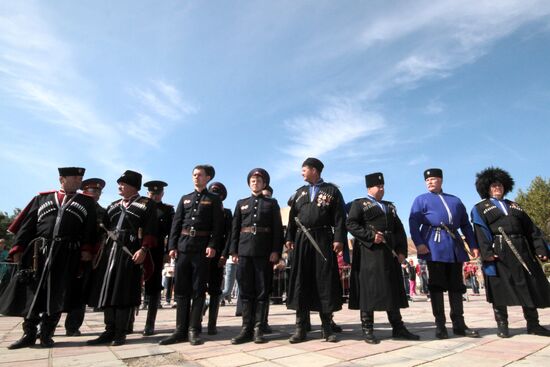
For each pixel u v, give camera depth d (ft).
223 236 18.19
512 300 14.35
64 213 15.14
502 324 14.57
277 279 35.01
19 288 14.42
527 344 12.94
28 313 13.94
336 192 15.52
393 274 14.90
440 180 16.75
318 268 14.70
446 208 15.97
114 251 15.40
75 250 15.19
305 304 14.66
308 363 10.95
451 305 15.46
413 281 50.42
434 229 15.65
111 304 14.61
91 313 32.09
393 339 14.67
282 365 10.79
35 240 14.79
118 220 15.99
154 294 17.66
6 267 26.35
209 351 13.05
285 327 19.03
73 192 15.88
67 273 14.75
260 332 14.64
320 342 14.29
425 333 16.01
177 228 16.21
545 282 15.07
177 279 15.53
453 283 15.26
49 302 14.20
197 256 15.53
